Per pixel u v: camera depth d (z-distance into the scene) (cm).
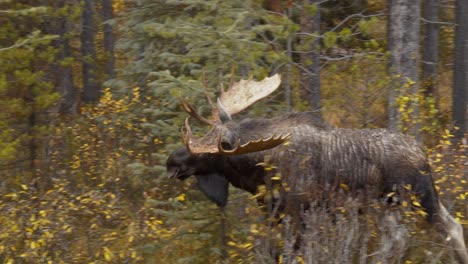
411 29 1562
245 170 1125
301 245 1053
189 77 1373
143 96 1555
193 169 1142
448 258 1151
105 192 1401
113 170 1430
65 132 1647
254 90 1241
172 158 1144
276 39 1439
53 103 1551
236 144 1105
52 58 1541
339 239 1016
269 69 1398
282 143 1090
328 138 1121
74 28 1878
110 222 1237
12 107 1434
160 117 1432
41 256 1125
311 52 1576
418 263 1141
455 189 1177
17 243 1159
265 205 1127
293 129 1118
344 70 1748
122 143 1523
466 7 1906
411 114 1488
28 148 1548
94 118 1669
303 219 1075
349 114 1627
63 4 1798
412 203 1116
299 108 1477
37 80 1499
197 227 1248
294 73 1606
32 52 1448
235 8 1338
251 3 1397
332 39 1518
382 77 1620
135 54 1638
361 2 2123
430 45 2173
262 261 1027
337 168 1111
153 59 1438
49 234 1113
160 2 1431
